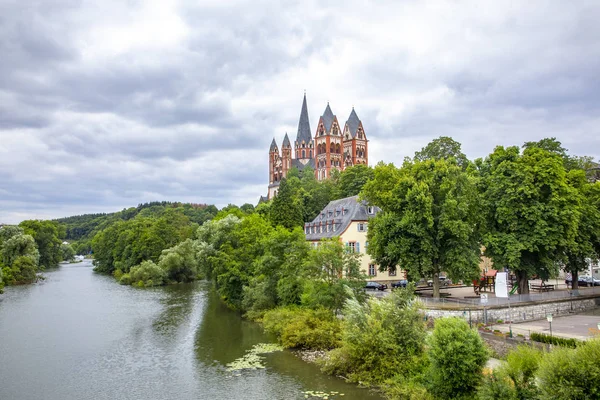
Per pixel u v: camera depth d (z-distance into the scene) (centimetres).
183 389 3403
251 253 6838
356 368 3553
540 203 5000
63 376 3750
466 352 2722
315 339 4397
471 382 2686
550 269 5103
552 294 5094
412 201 4800
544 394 2162
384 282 6969
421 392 2917
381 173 5694
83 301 7719
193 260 10794
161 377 3684
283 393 3256
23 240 11450
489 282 6444
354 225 7056
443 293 5609
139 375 3747
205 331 5294
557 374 2144
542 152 5172
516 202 5041
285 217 9456
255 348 4497
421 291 6091
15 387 3500
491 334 3703
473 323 4325
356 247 7012
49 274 13600
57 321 5944
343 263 4788
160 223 12925
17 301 7725
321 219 8312
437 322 2917
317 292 4762
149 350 4503
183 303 7450
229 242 7662
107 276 12875
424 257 4719
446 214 4650
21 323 5822
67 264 19550
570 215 4912
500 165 5216
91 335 5147
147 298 8075
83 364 4066
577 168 6788
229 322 5803
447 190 4809
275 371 3762
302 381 3500
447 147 8331
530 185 4966
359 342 3472
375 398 3117
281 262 5925
